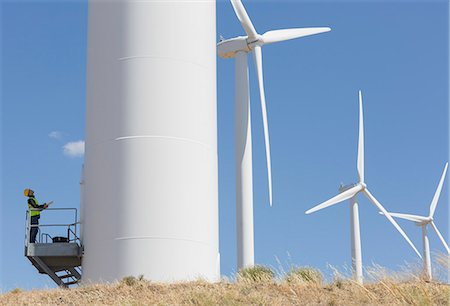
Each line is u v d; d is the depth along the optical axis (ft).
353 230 146.92
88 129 98.53
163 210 92.07
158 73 95.81
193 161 95.14
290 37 128.16
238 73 123.34
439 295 62.08
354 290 65.92
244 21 123.03
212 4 104.63
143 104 94.79
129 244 91.09
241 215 115.65
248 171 117.60
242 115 120.57
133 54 96.37
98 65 98.58
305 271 75.05
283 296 66.08
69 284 103.91
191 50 98.32
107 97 96.37
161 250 90.99
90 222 94.84
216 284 73.26
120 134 94.38
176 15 98.12
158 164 93.20
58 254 95.76
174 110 95.20
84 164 98.84
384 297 63.26
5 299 71.26
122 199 92.43
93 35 100.68
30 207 98.07
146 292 71.36
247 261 113.91
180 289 71.77
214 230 96.84
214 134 100.22
